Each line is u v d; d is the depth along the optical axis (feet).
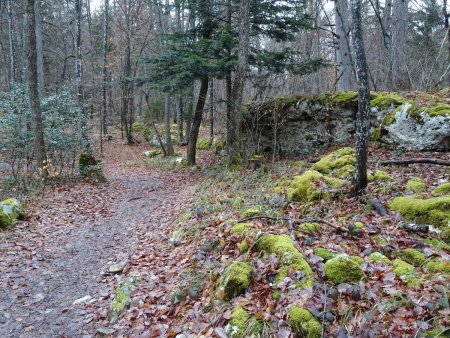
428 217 16.07
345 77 45.98
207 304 13.11
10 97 40.50
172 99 87.20
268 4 41.11
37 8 68.44
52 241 23.97
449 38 41.34
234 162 40.63
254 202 23.88
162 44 68.44
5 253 21.13
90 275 19.25
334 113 38.60
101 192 38.88
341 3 44.68
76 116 45.21
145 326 13.51
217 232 19.66
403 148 30.81
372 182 21.80
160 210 31.96
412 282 11.46
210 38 45.62
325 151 38.60
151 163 62.44
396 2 49.88
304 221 17.53
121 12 104.22
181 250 19.92
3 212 25.32
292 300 11.16
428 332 9.12
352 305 10.81
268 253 14.39
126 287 16.46
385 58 53.36
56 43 105.81
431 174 23.08
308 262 13.03
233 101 40.57
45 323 14.79
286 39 45.96
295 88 63.77
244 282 12.76
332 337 9.83
